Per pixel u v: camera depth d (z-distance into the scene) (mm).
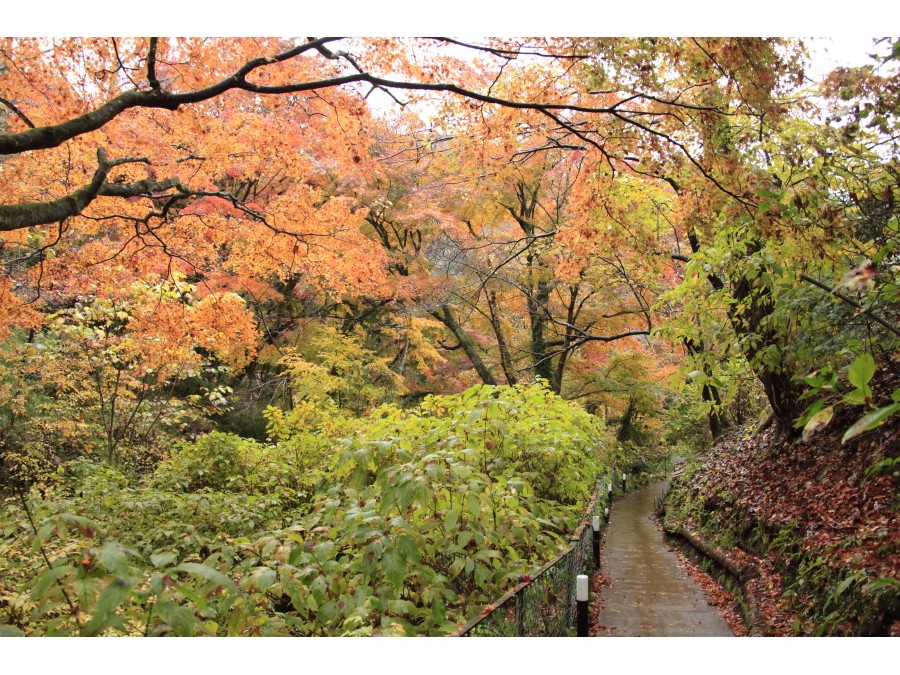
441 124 6527
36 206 4734
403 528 3494
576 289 14859
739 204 5531
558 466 6832
